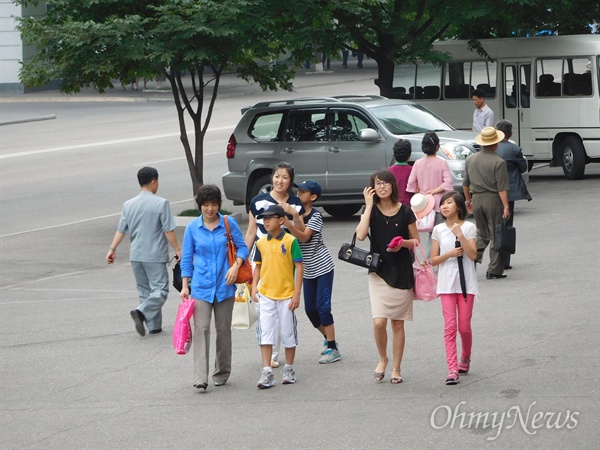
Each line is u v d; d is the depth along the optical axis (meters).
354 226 49.16
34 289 38.53
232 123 105.19
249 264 24.44
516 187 36.56
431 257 23.73
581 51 60.41
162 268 30.42
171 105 127.19
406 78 68.31
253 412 21.95
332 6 54.25
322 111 50.81
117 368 26.42
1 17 144.75
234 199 53.06
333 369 25.19
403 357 25.80
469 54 65.31
